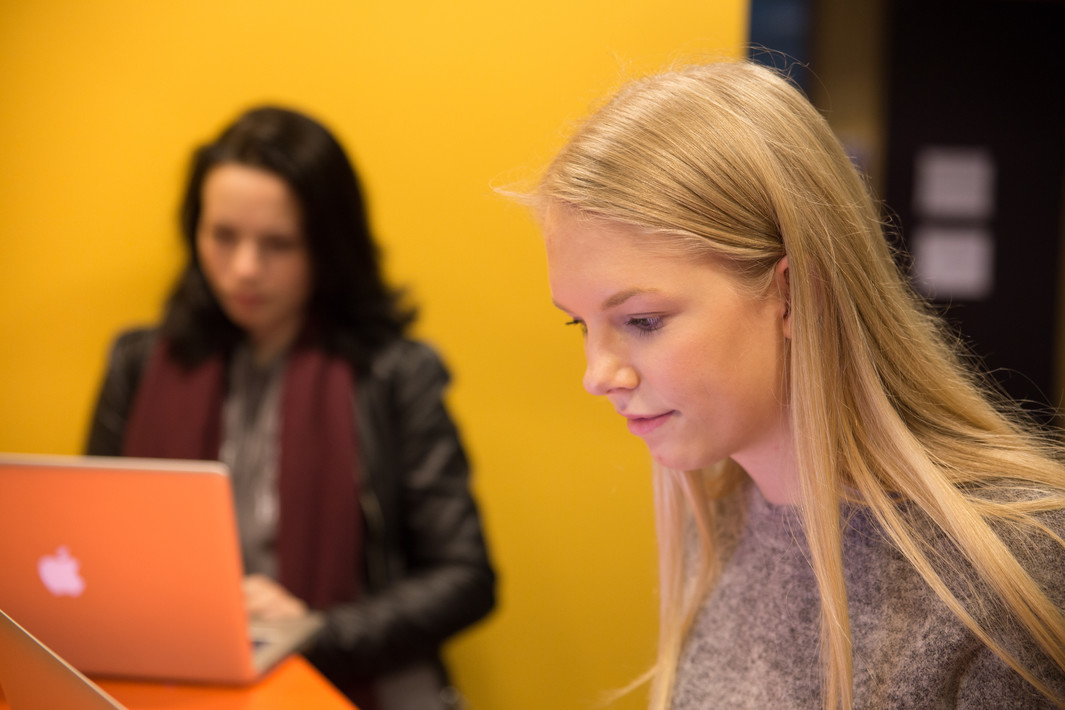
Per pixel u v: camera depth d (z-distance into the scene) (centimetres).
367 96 188
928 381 71
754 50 186
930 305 88
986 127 357
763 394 68
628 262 64
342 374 157
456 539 154
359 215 159
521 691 202
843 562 73
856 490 71
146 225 190
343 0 186
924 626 67
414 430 158
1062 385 366
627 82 74
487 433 197
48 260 190
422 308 187
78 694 70
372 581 155
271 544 156
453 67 188
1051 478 67
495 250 193
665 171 64
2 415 192
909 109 354
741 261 65
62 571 103
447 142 189
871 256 70
